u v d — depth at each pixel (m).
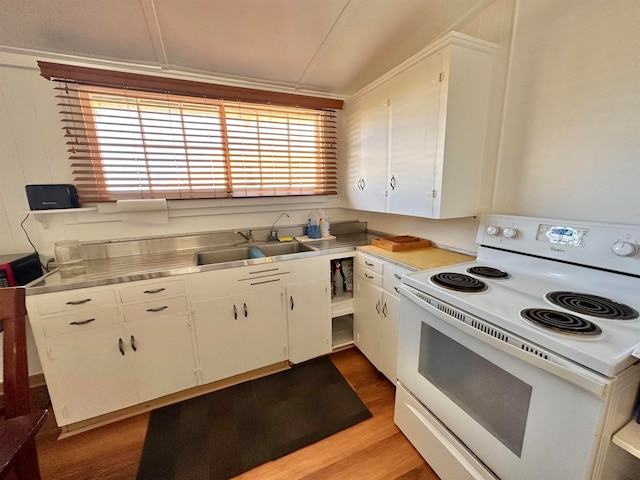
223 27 1.49
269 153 2.29
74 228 1.83
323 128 2.48
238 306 1.80
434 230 2.04
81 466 1.34
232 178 2.19
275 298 1.90
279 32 1.55
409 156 1.71
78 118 1.75
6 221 1.69
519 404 0.87
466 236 1.79
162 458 1.37
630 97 1.04
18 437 0.60
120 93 1.78
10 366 0.78
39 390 1.80
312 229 2.44
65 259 1.69
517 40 1.39
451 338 1.09
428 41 1.71
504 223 1.42
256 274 1.82
